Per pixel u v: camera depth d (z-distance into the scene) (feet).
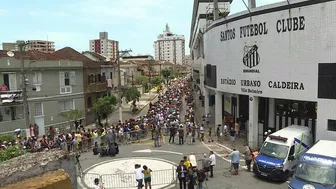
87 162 69.56
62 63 115.85
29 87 104.53
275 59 70.69
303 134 61.05
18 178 17.57
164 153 76.43
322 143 51.85
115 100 130.11
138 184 50.29
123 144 87.92
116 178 58.03
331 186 43.24
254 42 76.38
